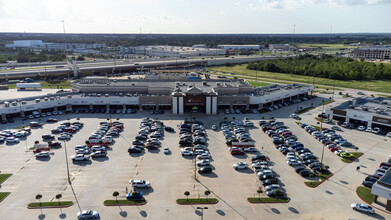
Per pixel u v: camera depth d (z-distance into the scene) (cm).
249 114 12112
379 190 5572
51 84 18800
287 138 9219
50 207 5656
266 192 6159
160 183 6531
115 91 13488
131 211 5550
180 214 5488
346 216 5481
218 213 5525
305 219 5378
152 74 17012
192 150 8094
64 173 6950
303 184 6569
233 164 7488
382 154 8206
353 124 10669
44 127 10188
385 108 11706
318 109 13188
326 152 8344
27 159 7675
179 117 11494
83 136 9325
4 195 6028
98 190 6244
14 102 11669
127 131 9800
